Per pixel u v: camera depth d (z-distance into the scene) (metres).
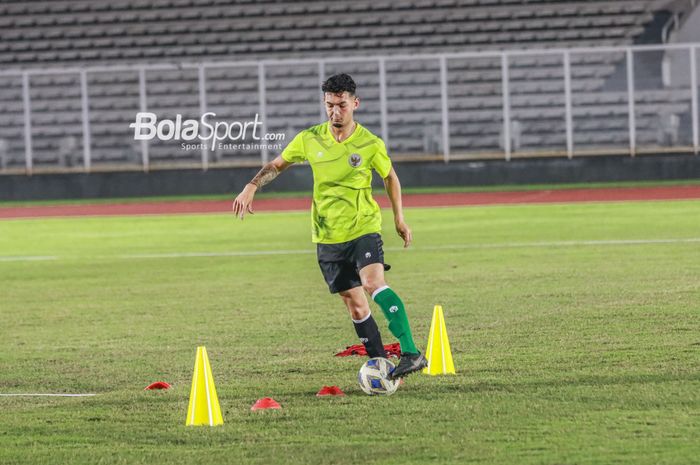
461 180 90.62
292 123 92.44
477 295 34.41
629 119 90.06
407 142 91.81
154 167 91.12
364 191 21.52
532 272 39.78
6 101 104.56
